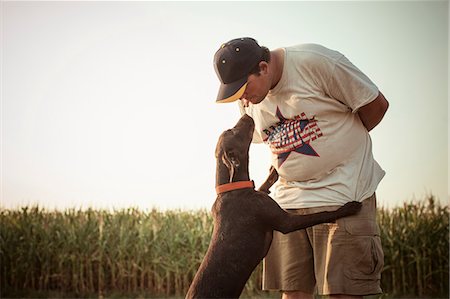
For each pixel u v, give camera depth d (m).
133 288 7.60
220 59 3.19
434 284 7.13
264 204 3.40
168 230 7.56
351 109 3.22
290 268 3.51
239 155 3.57
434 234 7.11
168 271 7.44
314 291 3.54
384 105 3.20
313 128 3.19
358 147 3.25
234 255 3.30
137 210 7.89
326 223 3.28
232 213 3.42
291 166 3.31
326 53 3.13
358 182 3.22
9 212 7.58
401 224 7.22
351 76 3.09
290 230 3.32
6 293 7.33
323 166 3.22
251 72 3.15
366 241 3.20
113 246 7.61
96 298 7.11
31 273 7.58
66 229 7.61
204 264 3.33
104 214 7.80
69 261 7.59
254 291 7.00
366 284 3.22
